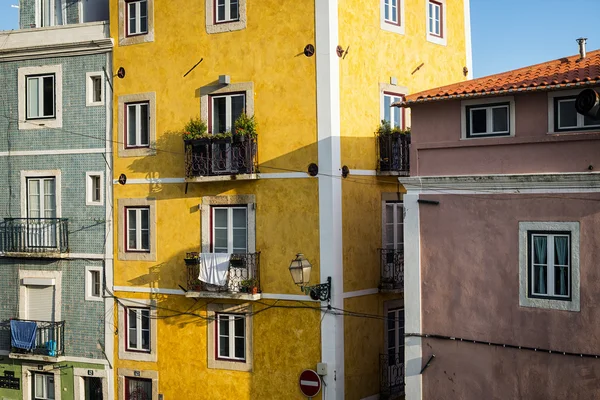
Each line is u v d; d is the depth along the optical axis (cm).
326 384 2283
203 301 2461
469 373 1902
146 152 2550
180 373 2503
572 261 1773
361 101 2400
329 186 2286
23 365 2752
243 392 2403
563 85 1739
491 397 1875
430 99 1911
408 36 2581
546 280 1811
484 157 1877
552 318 1802
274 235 2361
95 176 2652
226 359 2434
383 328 2461
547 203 1802
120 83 2594
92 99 2655
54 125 2695
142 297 2564
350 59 2362
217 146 2388
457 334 1916
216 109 2455
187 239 2489
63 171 2684
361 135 2397
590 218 1753
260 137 2378
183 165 2488
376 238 2439
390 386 2455
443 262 1933
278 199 2356
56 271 2700
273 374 2361
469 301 1902
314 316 2305
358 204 2377
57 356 2673
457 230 1914
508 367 1855
